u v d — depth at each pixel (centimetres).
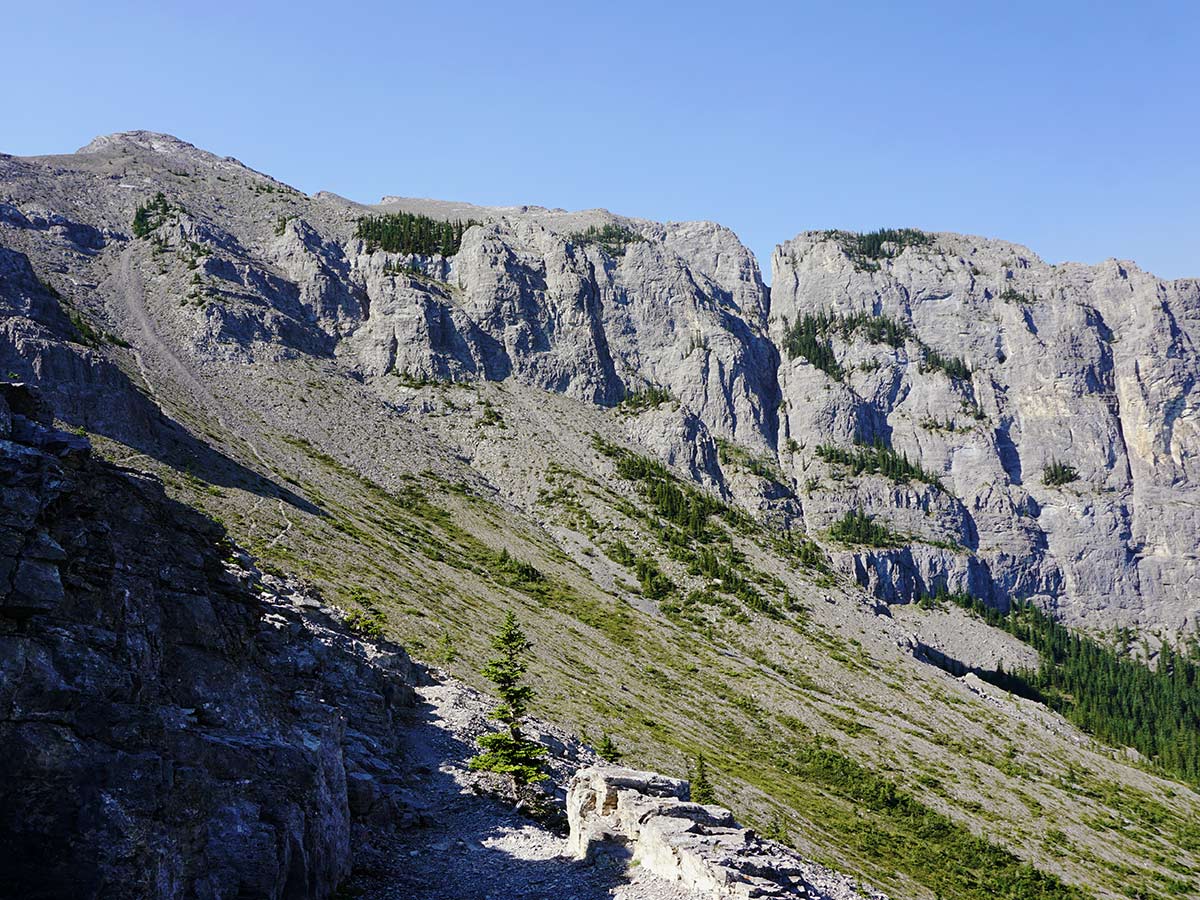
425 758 5884
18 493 2950
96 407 15375
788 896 3450
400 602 13550
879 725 16862
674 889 3681
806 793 12681
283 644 4784
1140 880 13050
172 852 2834
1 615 2836
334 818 3828
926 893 10412
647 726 12712
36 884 2548
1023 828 13975
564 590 19062
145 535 3628
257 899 3070
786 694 16962
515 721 5756
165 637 3472
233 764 3306
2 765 2616
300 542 14550
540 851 4544
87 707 2894
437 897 3878
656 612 19900
